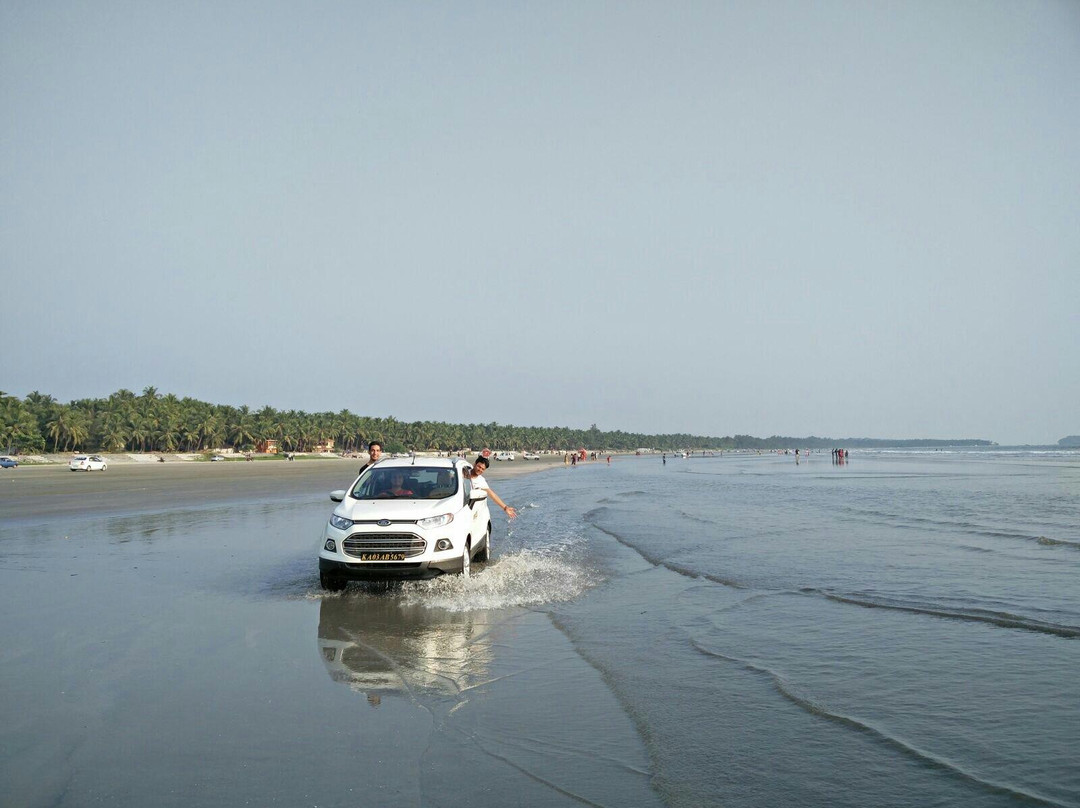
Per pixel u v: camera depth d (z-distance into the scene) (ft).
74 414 402.93
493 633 24.50
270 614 26.96
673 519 66.33
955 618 26.11
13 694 17.57
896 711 16.92
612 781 13.25
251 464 343.87
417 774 13.39
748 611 27.91
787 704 17.48
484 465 40.75
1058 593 30.25
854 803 12.38
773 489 120.26
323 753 14.29
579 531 56.95
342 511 32.45
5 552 42.47
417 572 30.66
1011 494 100.42
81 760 13.82
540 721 16.29
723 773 13.62
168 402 469.57
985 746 14.76
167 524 59.36
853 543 47.26
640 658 21.49
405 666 20.45
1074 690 18.21
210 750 14.35
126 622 25.16
